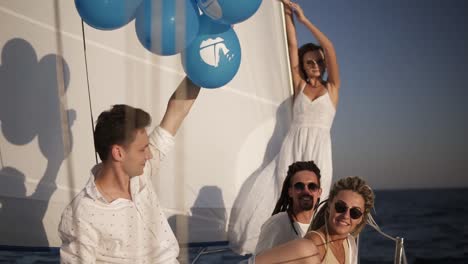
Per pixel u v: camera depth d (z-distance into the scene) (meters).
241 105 2.28
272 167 2.35
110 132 1.48
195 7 1.69
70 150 1.88
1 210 2.37
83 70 2.08
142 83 1.46
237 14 1.75
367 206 2.04
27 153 2.32
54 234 2.38
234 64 1.82
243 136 2.31
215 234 2.26
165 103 1.49
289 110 2.36
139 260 1.47
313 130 2.82
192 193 2.24
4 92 2.28
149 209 1.45
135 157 1.46
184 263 1.44
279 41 2.28
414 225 12.35
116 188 1.54
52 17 2.23
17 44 2.26
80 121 2.20
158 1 1.46
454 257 10.40
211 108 2.27
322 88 2.84
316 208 2.26
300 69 2.86
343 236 2.01
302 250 1.91
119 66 1.85
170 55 1.49
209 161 2.24
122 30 1.84
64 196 2.33
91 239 1.57
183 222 1.45
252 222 2.33
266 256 1.91
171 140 1.46
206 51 1.74
